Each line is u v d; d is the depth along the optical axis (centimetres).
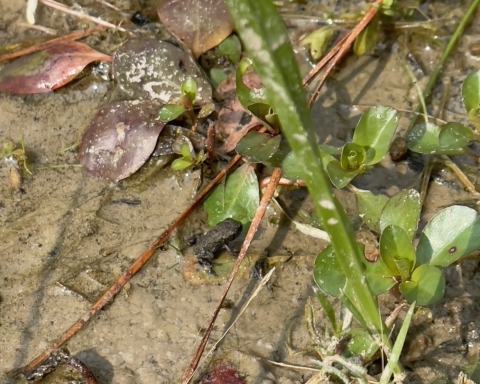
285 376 44
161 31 50
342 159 45
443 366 44
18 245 46
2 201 47
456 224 43
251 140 46
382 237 43
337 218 40
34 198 47
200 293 45
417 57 50
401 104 49
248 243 45
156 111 48
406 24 50
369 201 46
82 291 45
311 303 45
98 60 49
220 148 48
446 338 44
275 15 36
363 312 42
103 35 50
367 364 43
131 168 47
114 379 44
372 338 43
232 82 49
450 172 47
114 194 47
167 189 47
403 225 44
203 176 47
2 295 45
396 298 45
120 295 45
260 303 45
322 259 43
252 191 46
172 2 50
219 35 49
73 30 50
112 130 47
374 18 50
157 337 44
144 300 45
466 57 50
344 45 49
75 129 48
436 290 43
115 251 46
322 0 51
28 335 44
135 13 51
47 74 49
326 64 50
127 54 48
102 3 51
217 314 44
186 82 47
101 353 44
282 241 46
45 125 48
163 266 45
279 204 46
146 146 47
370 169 47
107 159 47
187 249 46
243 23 36
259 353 44
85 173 47
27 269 45
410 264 43
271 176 46
